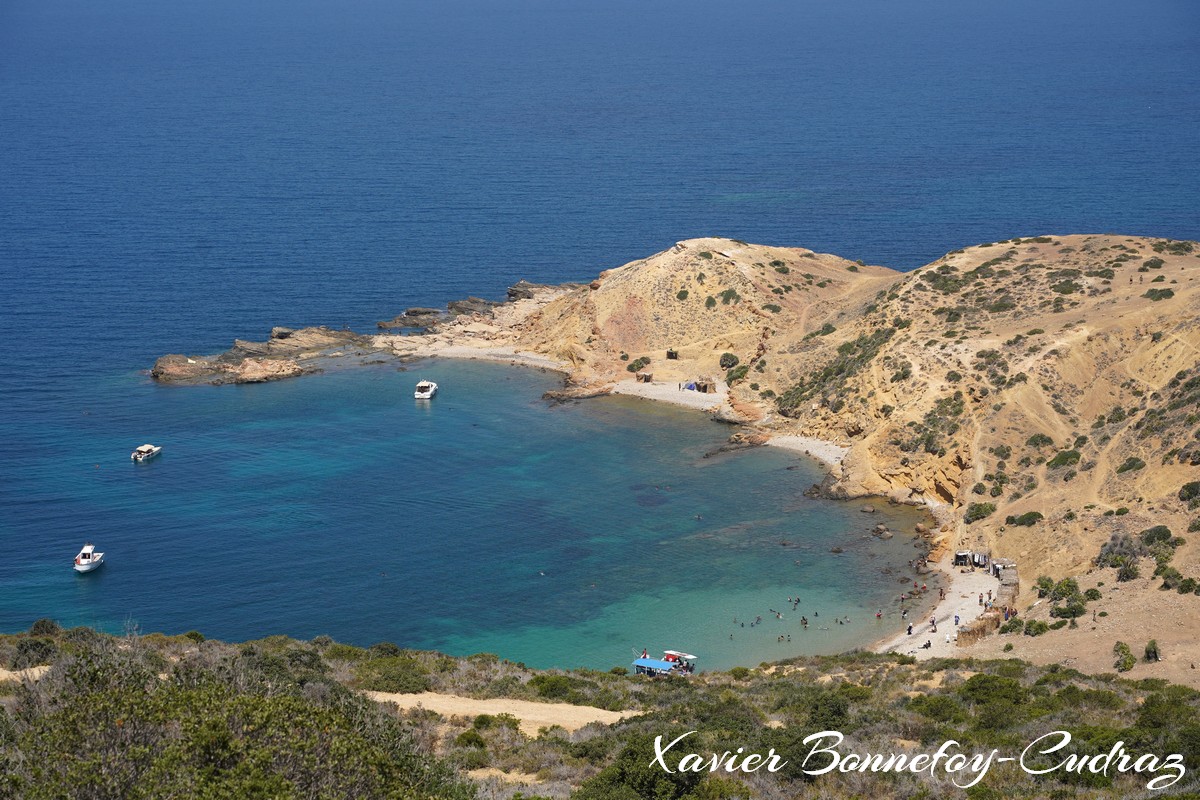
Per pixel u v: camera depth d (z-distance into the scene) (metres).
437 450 140.75
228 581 106.88
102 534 117.00
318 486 129.75
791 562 110.25
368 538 116.44
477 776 43.34
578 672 72.50
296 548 114.06
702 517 121.00
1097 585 92.25
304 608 101.88
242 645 66.69
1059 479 113.31
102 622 98.44
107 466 135.12
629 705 60.59
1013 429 122.00
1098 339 129.00
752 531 117.31
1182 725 48.62
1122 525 100.25
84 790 27.50
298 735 30.00
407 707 55.62
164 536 116.50
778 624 98.25
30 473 132.75
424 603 103.06
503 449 141.00
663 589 105.50
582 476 132.50
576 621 99.69
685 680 71.69
